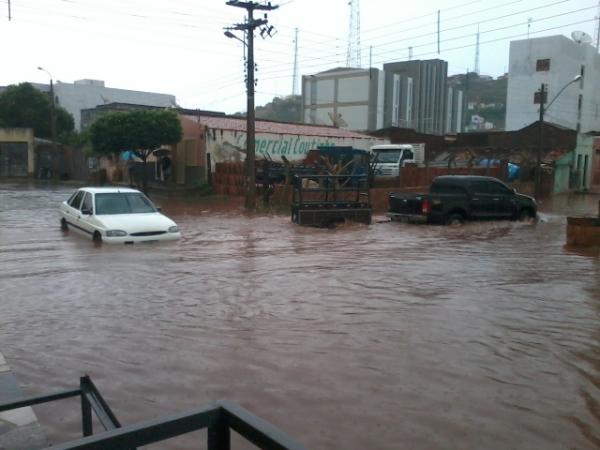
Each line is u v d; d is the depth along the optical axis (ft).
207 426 5.24
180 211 71.87
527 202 62.23
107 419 8.13
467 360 16.70
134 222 40.55
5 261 33.06
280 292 25.29
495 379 15.26
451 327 19.97
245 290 25.67
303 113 299.79
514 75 224.94
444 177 60.95
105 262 32.86
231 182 93.61
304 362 16.49
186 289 25.84
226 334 19.15
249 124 73.77
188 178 109.81
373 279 28.32
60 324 20.39
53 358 16.92
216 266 31.73
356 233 50.21
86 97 221.25
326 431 12.34
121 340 18.56
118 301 23.63
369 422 12.76
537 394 14.32
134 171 118.21
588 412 13.29
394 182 91.86
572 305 23.18
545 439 12.00
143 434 4.94
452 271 30.76
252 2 70.38
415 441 11.90
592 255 37.35
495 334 19.19
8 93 164.76
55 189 110.52
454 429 12.42
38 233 46.16
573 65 225.35
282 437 4.71
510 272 30.66
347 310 22.22
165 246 39.55
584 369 16.02
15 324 20.40
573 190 140.26
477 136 161.38
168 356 17.03
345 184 69.56
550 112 219.41
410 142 162.30
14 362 16.60
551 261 34.58
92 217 41.42
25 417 12.86
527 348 17.78
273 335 19.03
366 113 272.92
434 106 286.46
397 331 19.48
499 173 111.45
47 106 166.20
